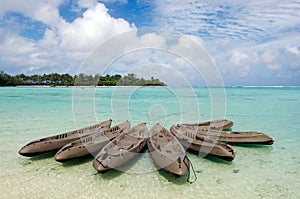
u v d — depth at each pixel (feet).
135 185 16.72
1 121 40.27
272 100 88.99
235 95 123.65
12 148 24.73
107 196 15.24
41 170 18.94
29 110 54.08
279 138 30.22
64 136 23.82
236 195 15.69
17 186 16.38
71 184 16.74
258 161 21.74
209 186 16.79
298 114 51.65
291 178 18.30
